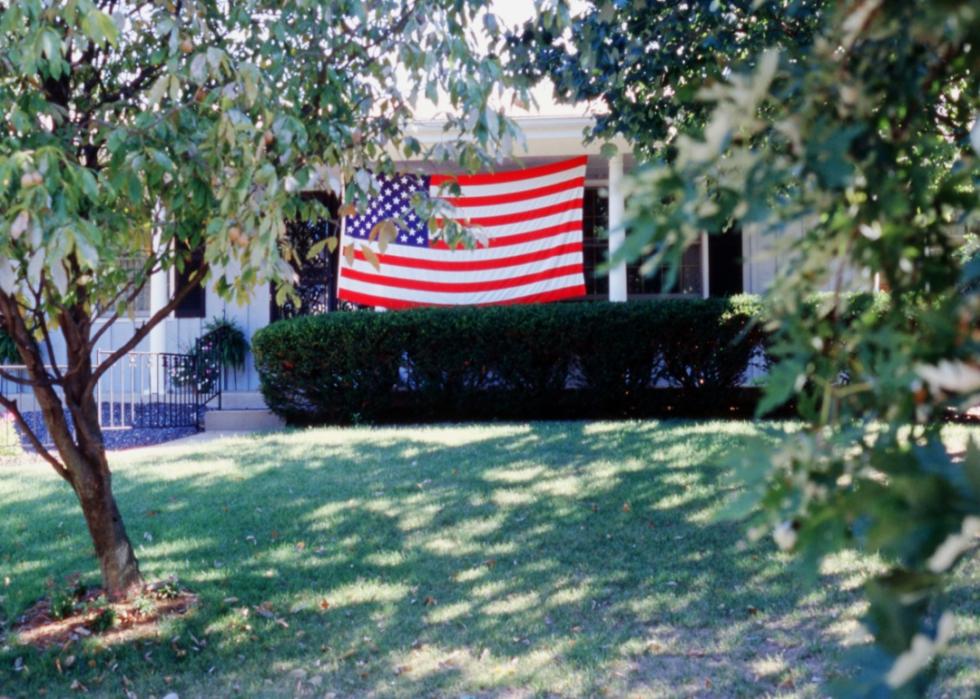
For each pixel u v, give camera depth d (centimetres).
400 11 502
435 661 428
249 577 541
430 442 901
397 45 480
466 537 608
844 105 106
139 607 478
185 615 479
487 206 1184
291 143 426
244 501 709
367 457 842
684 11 518
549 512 649
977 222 116
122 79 479
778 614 461
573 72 553
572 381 1131
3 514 697
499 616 479
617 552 567
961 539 78
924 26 91
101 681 412
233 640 453
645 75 533
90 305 464
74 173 312
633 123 554
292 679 413
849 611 456
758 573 516
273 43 474
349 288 1176
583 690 390
